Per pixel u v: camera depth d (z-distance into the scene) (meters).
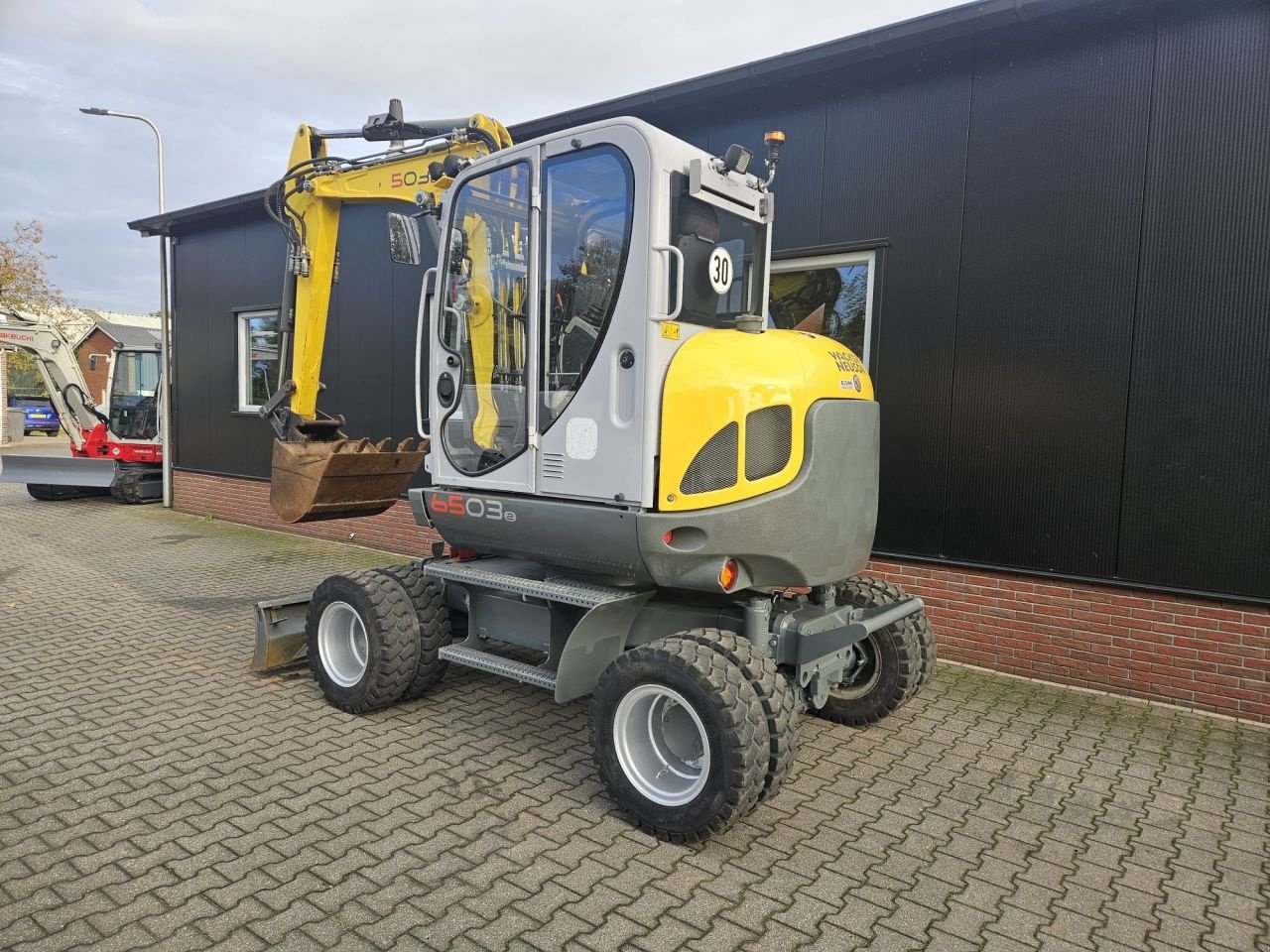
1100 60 4.84
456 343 4.18
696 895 2.91
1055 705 4.84
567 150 3.60
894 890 2.98
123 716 4.41
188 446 11.75
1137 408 4.82
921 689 4.88
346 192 5.06
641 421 3.39
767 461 3.41
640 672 3.29
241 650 5.57
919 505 5.61
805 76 5.77
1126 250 4.81
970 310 5.34
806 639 3.69
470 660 4.12
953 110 5.33
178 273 11.55
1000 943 2.70
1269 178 4.41
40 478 12.69
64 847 3.11
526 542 3.90
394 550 9.06
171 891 2.85
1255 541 4.55
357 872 2.99
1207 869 3.17
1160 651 4.86
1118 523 4.93
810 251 5.93
